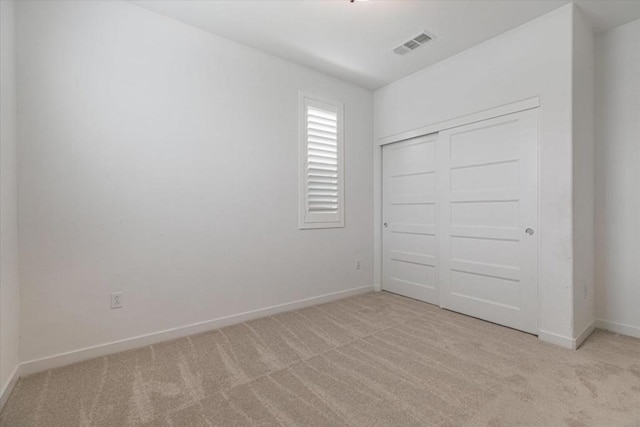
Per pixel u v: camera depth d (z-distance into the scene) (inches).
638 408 60.7
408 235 141.2
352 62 124.7
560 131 89.7
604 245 103.0
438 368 76.9
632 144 97.7
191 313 99.8
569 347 87.6
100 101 84.4
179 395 66.0
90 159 83.0
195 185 100.7
